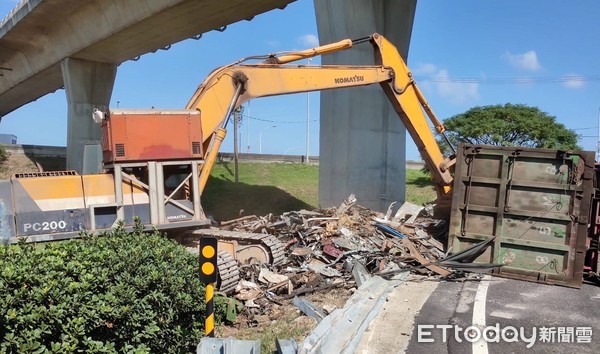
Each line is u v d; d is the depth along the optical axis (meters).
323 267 10.40
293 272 9.96
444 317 7.88
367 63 18.72
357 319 7.45
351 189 18.98
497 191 11.38
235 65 11.09
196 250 8.80
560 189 10.78
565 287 10.38
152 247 6.26
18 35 32.50
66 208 8.61
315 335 6.21
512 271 10.92
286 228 12.69
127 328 5.19
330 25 19.09
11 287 4.59
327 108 19.58
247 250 10.09
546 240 10.81
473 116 39.91
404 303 8.67
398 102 13.94
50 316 4.52
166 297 5.53
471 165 11.62
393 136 19.69
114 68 35.16
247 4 22.02
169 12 23.03
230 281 8.42
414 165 47.47
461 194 11.71
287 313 8.12
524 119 38.81
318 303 8.69
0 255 5.29
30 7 27.80
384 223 13.69
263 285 9.09
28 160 40.12
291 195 27.72
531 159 11.12
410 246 11.96
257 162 38.09
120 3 24.98
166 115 9.27
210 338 4.70
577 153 10.69
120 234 6.70
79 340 4.76
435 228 14.14
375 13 18.81
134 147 9.00
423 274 10.95
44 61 35.97
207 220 9.48
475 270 10.98
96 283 5.15
